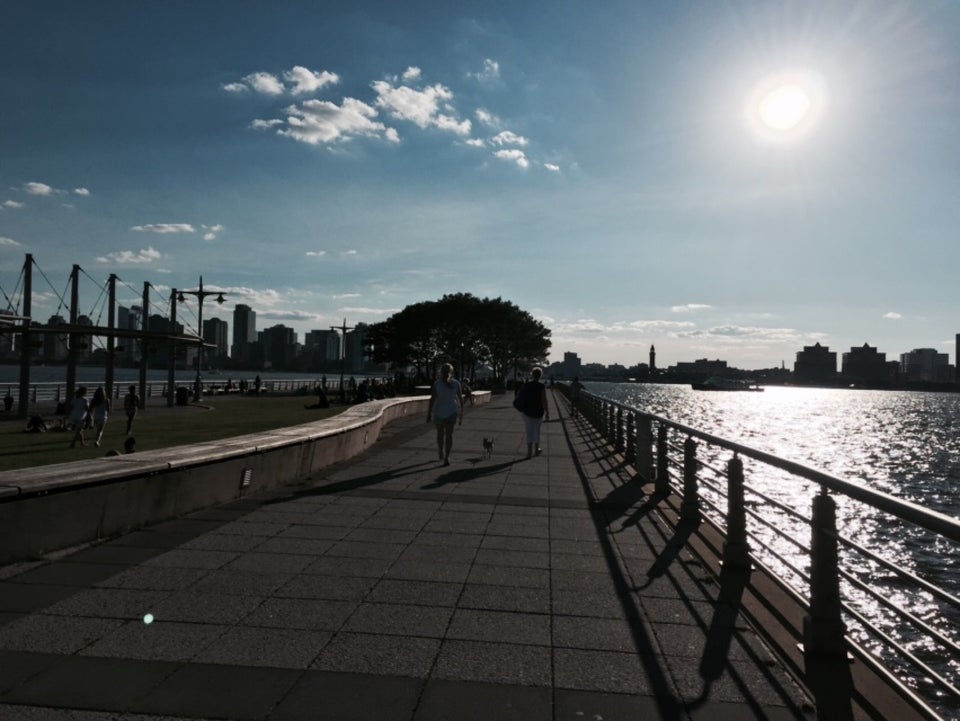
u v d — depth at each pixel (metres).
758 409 161.38
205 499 9.25
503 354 97.38
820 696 4.21
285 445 11.32
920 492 40.88
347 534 8.06
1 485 6.43
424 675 4.43
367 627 5.23
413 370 98.81
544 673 4.50
